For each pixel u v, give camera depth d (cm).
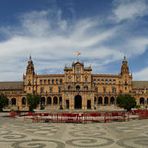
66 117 6378
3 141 3388
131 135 3891
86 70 19900
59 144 3152
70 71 19950
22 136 3825
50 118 6512
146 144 3138
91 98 19188
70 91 19238
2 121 6750
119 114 6725
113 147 2964
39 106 18838
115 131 4388
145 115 7669
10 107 19788
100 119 6506
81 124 5803
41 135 3925
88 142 3284
